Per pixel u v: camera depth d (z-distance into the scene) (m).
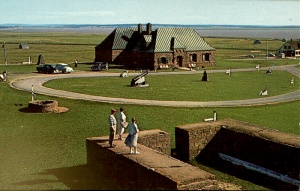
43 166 21.97
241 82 66.00
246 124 26.61
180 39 92.12
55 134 29.86
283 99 49.41
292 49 131.88
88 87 56.06
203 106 43.19
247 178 21.78
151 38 90.56
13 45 170.88
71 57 116.62
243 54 136.62
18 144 26.92
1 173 20.56
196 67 91.00
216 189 15.56
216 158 25.47
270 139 22.77
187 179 15.78
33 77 66.44
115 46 95.12
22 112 37.97
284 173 21.73
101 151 21.06
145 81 59.97
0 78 59.22
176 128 25.44
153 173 16.78
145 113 38.94
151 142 23.19
